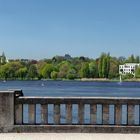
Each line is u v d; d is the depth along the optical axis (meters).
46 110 17.25
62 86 197.50
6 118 17.08
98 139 16.03
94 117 17.19
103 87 189.25
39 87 177.62
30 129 17.16
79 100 17.16
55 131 17.16
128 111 17.14
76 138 16.17
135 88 180.12
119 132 17.05
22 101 17.22
